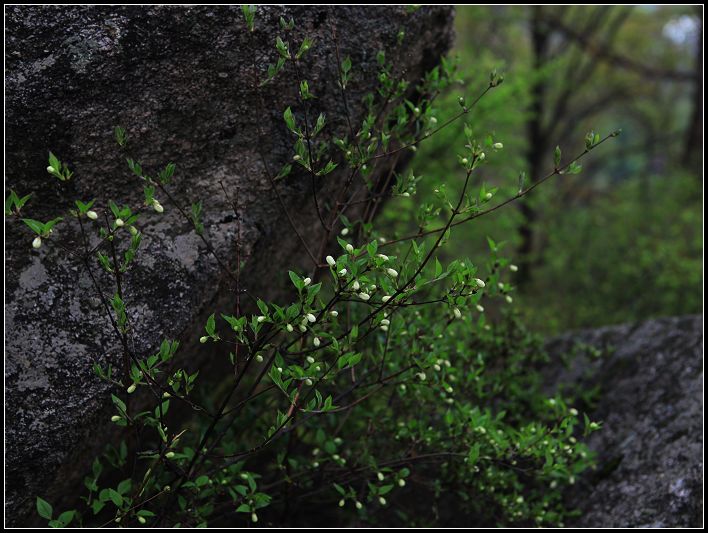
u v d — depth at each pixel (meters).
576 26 10.68
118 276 1.57
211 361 2.71
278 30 2.02
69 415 1.75
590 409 2.98
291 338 2.22
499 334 2.88
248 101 2.02
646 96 13.66
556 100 11.21
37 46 1.81
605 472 2.63
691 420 2.54
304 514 2.86
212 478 1.95
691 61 13.33
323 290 3.14
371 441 2.38
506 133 6.19
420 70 2.65
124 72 1.88
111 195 1.90
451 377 2.11
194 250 1.96
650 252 6.50
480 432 2.08
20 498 1.74
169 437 2.37
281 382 1.59
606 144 14.75
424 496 2.85
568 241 7.45
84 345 1.79
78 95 1.83
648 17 11.94
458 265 1.52
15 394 1.71
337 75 2.14
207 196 2.01
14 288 1.77
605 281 6.77
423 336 2.07
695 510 2.23
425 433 2.20
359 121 2.23
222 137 2.02
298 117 2.10
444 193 1.63
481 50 8.68
